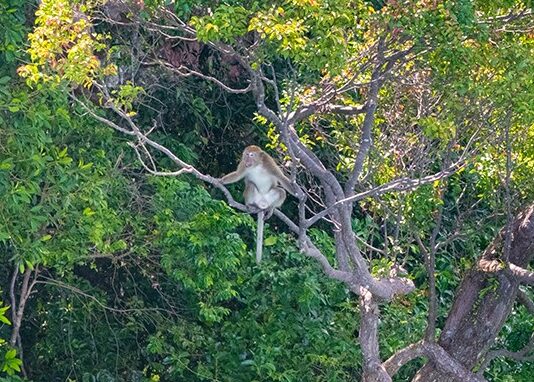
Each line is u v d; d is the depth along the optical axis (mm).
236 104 19641
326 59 11672
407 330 18266
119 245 15555
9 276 17672
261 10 11875
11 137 13633
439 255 19078
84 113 15094
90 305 17797
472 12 12422
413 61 13766
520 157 16109
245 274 17312
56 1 12477
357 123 15531
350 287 14844
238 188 19500
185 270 16203
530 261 19047
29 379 18250
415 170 15430
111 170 15852
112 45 16156
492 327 16906
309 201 19375
